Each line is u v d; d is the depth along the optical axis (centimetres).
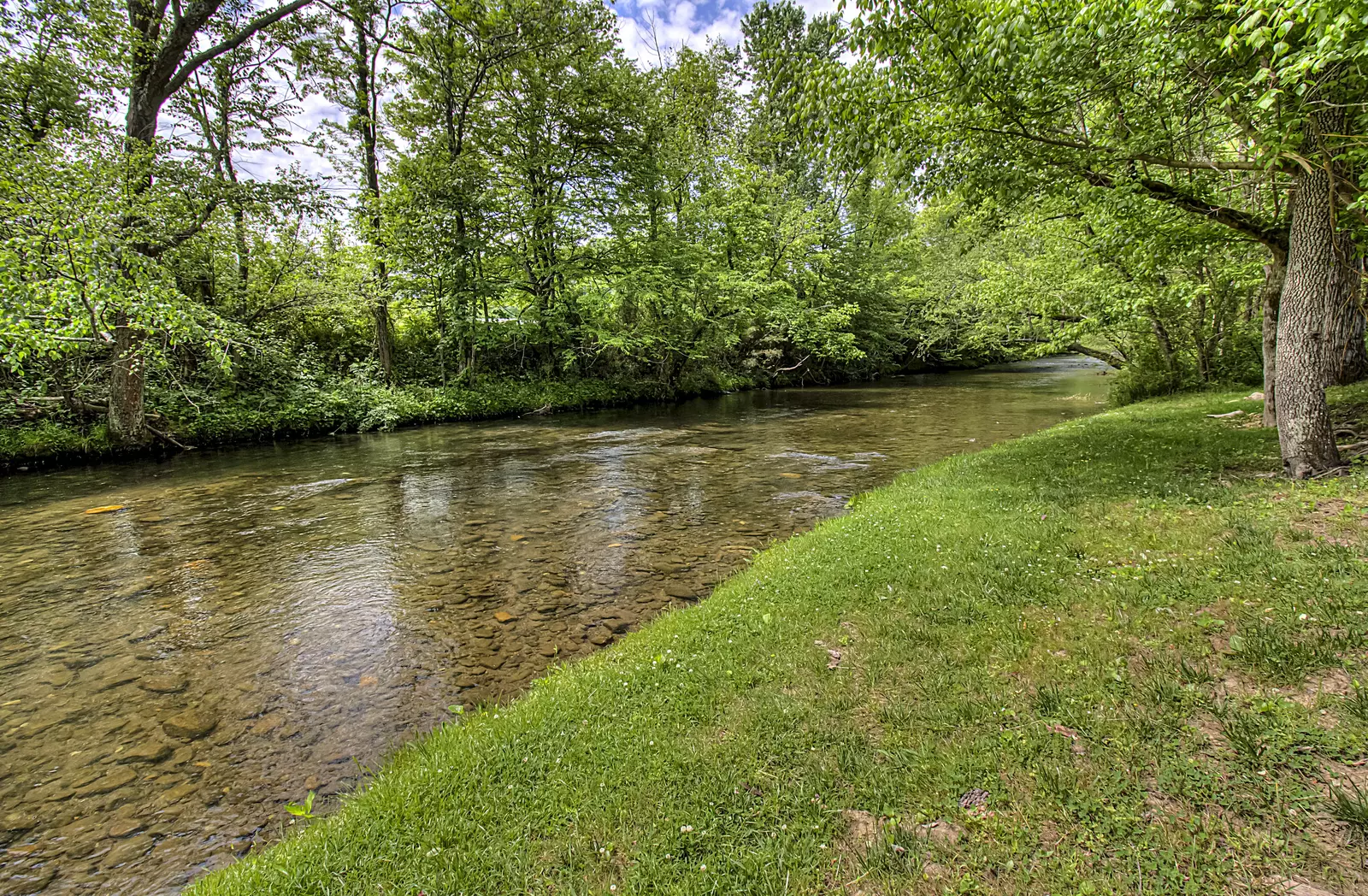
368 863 262
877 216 3588
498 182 2264
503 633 557
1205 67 611
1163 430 1107
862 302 3675
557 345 2734
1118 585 450
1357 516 507
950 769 284
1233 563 450
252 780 369
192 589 677
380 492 1127
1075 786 262
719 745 323
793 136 768
